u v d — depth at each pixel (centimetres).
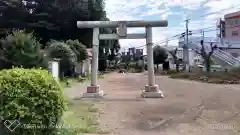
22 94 393
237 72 2459
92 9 3688
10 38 1408
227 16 3772
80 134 589
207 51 3419
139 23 1336
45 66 1507
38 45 1497
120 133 622
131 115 851
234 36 3653
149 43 1345
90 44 3866
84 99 1229
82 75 2969
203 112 897
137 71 5697
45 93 411
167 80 2606
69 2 3450
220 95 1359
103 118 792
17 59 1376
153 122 746
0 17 3234
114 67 6425
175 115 848
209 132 634
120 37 1352
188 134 616
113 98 1276
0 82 391
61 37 3609
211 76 2456
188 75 2819
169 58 4944
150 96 1299
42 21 3253
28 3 3428
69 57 2186
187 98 1261
